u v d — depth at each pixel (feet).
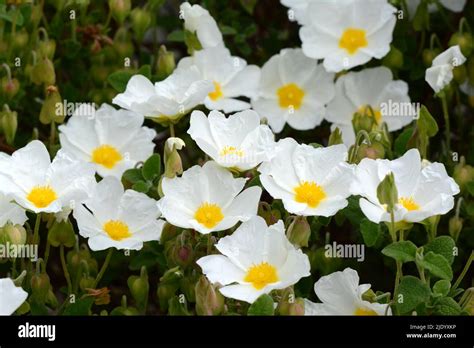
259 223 1.71
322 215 1.76
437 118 2.37
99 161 2.08
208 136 1.80
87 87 2.37
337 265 1.94
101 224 1.82
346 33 2.25
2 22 2.22
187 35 2.20
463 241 2.08
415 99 2.39
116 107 2.26
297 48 2.37
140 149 2.10
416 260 1.67
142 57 2.36
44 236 2.16
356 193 1.73
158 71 2.15
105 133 2.09
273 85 2.31
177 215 1.74
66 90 2.28
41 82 2.13
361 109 2.26
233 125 1.81
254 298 1.66
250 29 2.41
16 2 2.20
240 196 1.77
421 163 1.83
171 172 1.77
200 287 1.68
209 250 1.75
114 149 2.10
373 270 2.09
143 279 1.86
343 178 1.78
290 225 1.74
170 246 1.80
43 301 1.83
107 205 1.82
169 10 2.60
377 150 1.87
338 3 2.23
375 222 1.73
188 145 2.30
